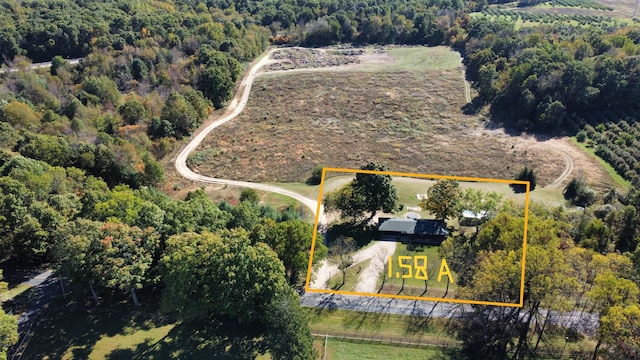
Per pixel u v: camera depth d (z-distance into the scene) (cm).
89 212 7794
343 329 6675
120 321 6662
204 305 6191
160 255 6944
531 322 6688
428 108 15638
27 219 7206
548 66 14138
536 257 6150
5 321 5494
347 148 13325
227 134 14462
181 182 11900
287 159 12825
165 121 13788
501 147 12962
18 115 11044
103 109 13662
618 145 12000
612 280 5772
